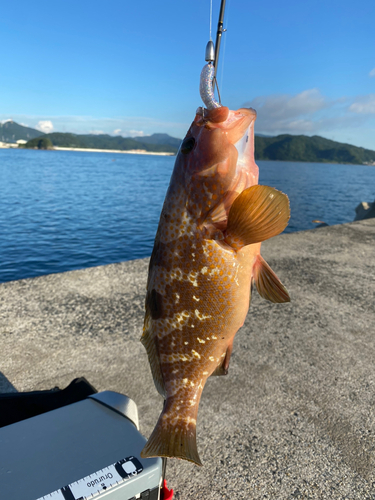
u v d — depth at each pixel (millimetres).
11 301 868
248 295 273
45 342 707
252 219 239
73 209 6785
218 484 430
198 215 265
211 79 261
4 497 234
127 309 838
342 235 1526
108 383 602
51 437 290
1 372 620
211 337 273
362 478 438
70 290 931
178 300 273
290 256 1242
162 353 282
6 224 5172
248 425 519
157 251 280
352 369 650
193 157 268
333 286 1006
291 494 417
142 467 257
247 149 274
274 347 712
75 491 239
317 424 522
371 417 536
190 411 271
